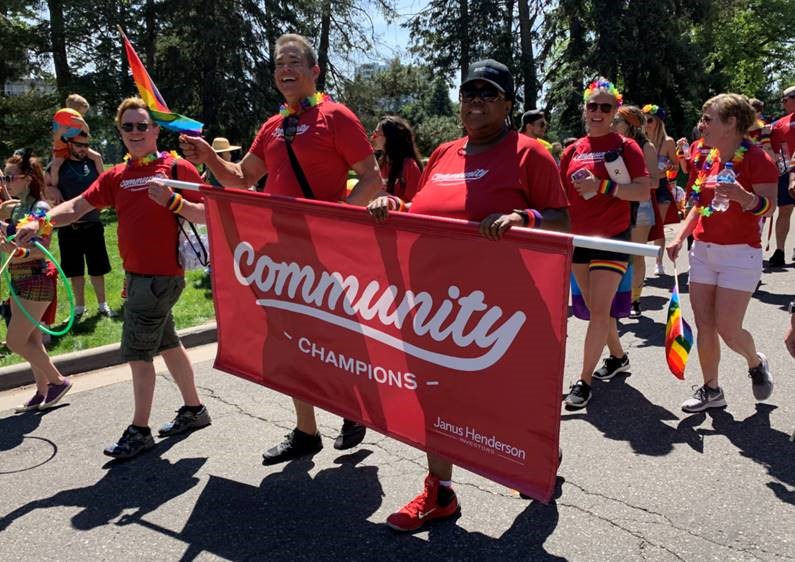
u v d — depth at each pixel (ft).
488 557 9.38
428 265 9.32
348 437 12.75
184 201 12.07
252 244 11.65
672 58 88.43
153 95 11.82
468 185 9.40
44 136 83.41
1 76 82.89
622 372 16.47
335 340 10.76
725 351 17.58
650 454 12.32
